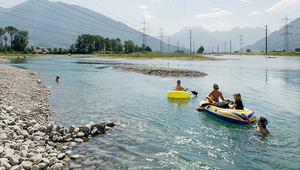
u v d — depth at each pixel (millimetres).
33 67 35375
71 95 13180
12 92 11578
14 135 6117
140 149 5887
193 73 24188
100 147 6035
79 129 7180
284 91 14430
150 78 21766
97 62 52594
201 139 6559
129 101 11602
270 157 5402
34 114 8680
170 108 10172
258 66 36812
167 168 4898
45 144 6133
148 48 146750
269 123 7969
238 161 5219
